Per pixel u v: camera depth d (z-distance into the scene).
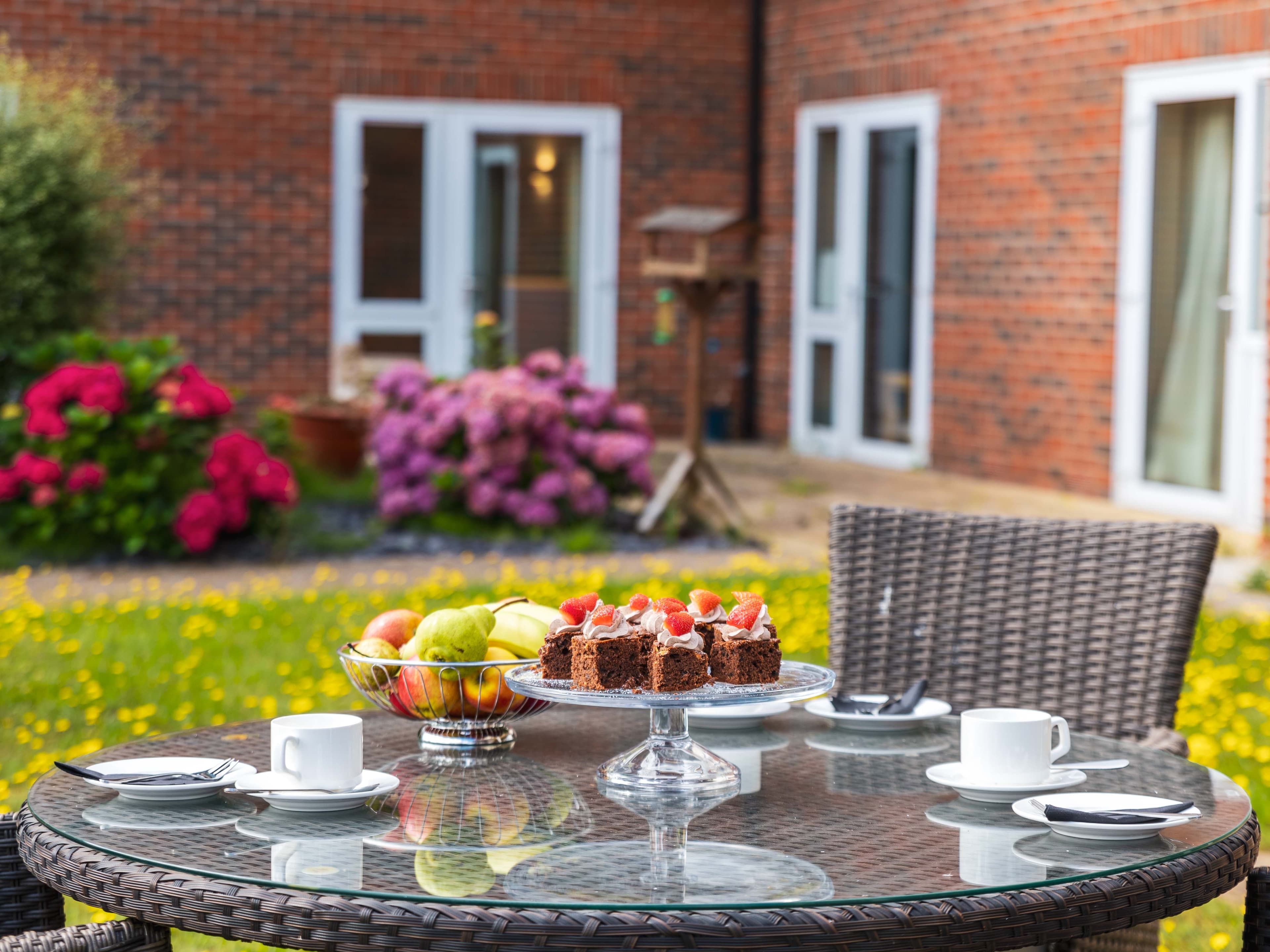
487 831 1.80
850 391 11.78
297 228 11.95
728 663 2.02
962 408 10.72
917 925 1.54
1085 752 2.29
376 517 9.22
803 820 1.86
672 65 12.66
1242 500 8.62
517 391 8.63
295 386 12.04
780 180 12.59
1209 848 1.76
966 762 2.00
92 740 4.68
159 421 8.01
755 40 12.73
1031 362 10.08
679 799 1.95
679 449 12.46
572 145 12.55
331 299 12.05
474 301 12.42
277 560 8.02
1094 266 9.54
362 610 6.52
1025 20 9.98
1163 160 9.09
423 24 12.07
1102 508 9.36
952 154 10.69
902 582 2.95
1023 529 2.90
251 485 7.95
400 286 12.26
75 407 7.97
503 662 2.16
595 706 2.37
